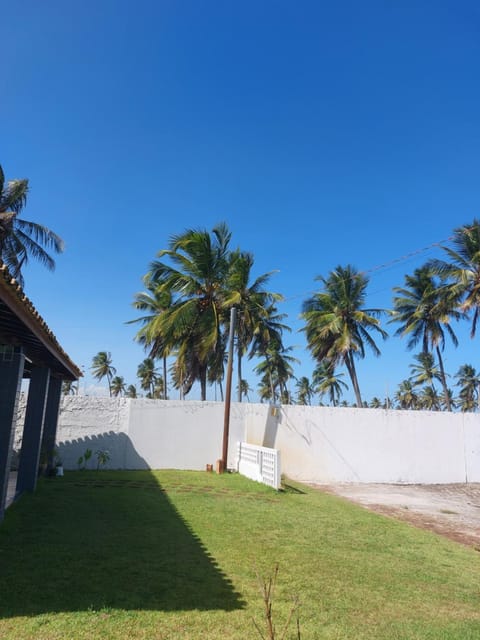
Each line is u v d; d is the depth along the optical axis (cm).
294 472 1414
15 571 429
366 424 1483
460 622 386
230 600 392
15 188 2023
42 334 586
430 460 1513
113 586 405
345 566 519
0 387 619
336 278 2636
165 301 2383
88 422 1304
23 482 857
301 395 6391
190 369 1917
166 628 330
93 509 735
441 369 2864
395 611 401
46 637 305
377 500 1114
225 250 1859
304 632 344
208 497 909
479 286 2209
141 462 1327
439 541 686
